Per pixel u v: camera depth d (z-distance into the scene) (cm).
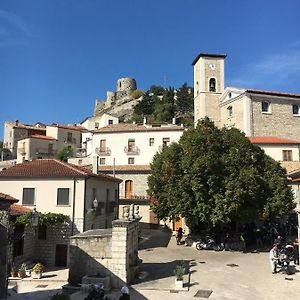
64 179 2866
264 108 4925
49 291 1947
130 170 4584
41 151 7531
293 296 1742
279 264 2264
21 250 2598
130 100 12794
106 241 1983
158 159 3412
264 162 3388
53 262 2758
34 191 2891
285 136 4922
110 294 1811
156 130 5225
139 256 2803
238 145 3244
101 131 5403
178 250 3078
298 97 5022
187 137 3297
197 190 3012
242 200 2983
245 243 3195
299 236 2239
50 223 2694
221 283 1975
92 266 1978
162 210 3253
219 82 5831
